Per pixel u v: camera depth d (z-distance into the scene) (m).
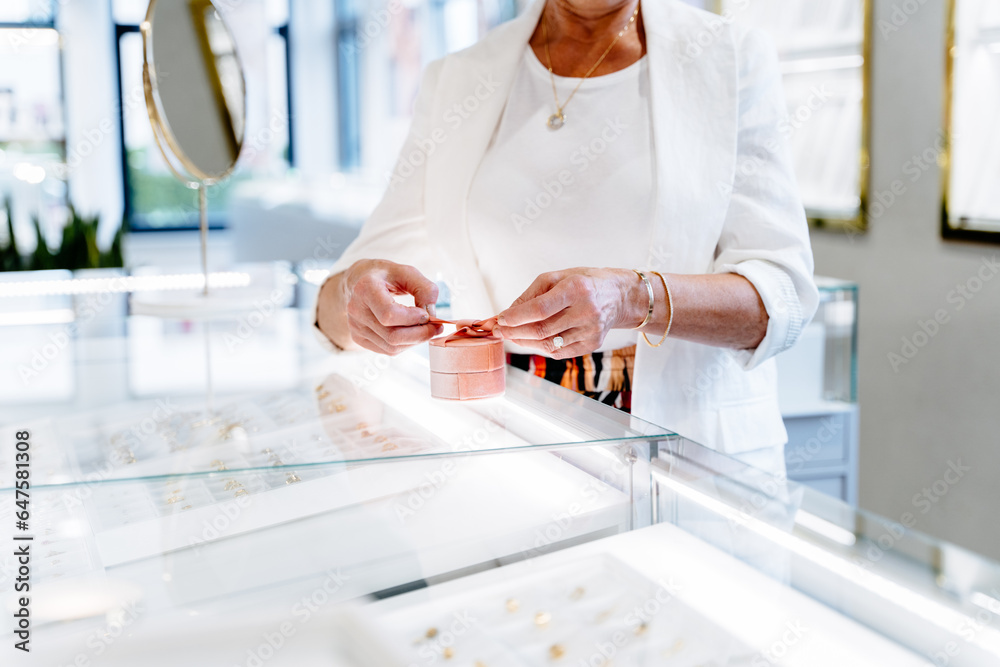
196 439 0.81
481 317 1.28
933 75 2.15
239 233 5.66
